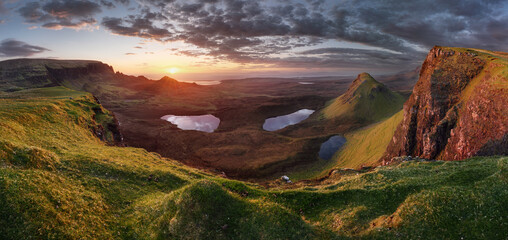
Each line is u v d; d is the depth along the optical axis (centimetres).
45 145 4228
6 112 5266
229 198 2548
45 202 2069
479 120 8000
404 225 2091
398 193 2831
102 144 6694
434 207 2152
